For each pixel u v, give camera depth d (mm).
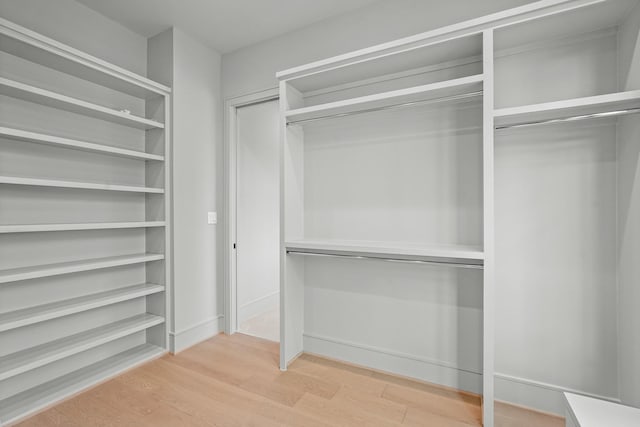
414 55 1817
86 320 2146
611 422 985
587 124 1609
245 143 3133
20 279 1643
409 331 2078
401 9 2061
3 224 1785
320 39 2363
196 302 2631
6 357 1757
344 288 2293
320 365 2238
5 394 1777
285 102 2170
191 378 2059
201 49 2664
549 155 1688
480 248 1758
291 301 2270
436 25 1950
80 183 1887
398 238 2113
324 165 2357
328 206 2346
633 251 1401
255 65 2680
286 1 2131
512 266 1777
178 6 2182
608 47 1562
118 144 2340
